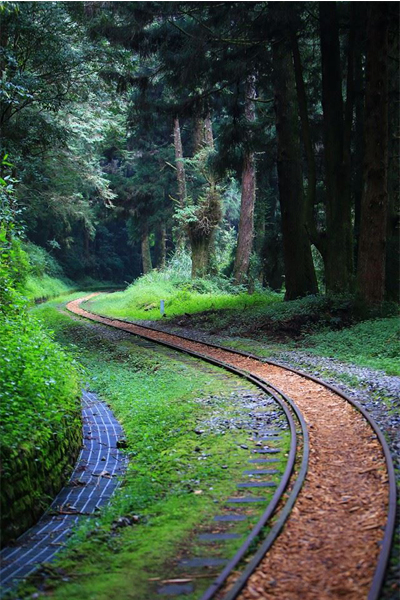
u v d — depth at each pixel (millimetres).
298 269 27625
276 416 10914
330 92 24234
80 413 11750
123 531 6898
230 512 6910
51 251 63500
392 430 9367
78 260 71938
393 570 5164
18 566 6301
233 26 24266
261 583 5176
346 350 17922
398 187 25875
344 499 6871
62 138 27719
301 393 12578
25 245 51094
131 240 65812
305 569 5375
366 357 16578
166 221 52375
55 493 8727
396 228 25891
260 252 37688
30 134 25750
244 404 12094
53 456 9047
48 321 31953
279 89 26453
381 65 20797
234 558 5504
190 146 51469
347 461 8234
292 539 5965
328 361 16328
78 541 6645
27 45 24578
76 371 15148
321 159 30578
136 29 24453
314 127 29219
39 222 62562
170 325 28375
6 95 19141
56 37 24844
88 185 45719
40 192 42688
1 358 10102
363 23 23469
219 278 41625
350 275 25094
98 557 6176
